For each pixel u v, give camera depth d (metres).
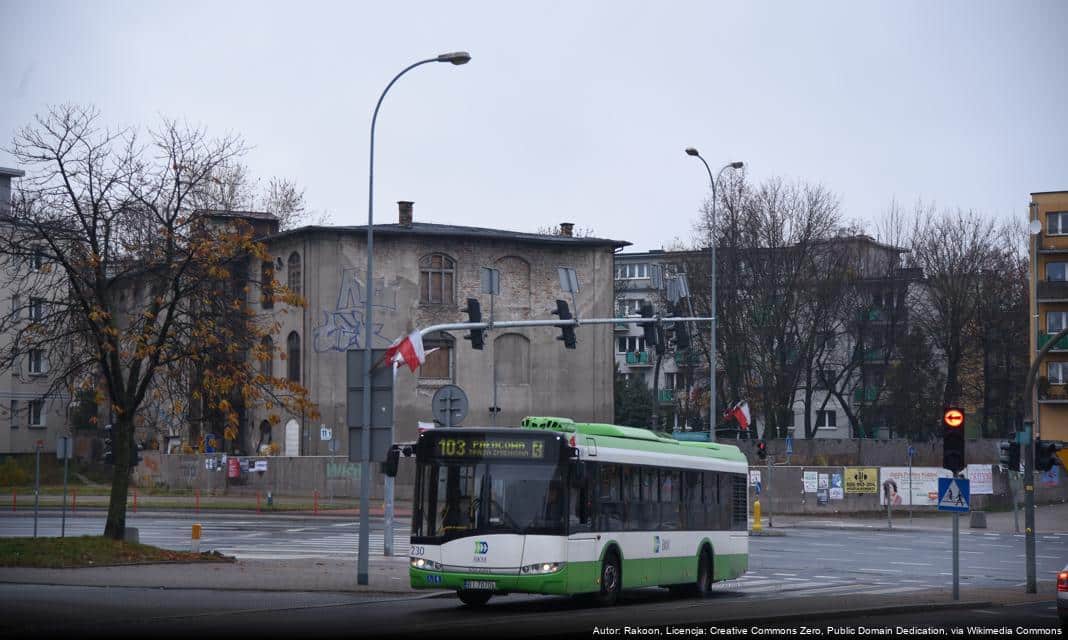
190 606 19.88
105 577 23.92
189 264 28.58
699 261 70.06
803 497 60.72
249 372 28.94
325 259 63.81
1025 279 78.06
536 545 20.38
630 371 105.38
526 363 68.31
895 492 61.38
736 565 27.03
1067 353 76.44
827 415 94.12
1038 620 20.50
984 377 80.94
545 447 20.73
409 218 67.62
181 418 31.12
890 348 76.00
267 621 18.00
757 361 69.00
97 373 29.58
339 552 33.25
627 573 22.39
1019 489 67.50
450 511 20.73
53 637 15.65
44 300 28.05
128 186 28.38
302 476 60.50
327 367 63.25
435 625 17.86
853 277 70.75
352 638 15.80
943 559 37.44
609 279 70.31
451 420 30.36
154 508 51.53
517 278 68.50
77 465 73.12
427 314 65.94
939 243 75.94
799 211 69.31
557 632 16.91
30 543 26.53
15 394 75.12
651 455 23.70
